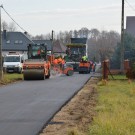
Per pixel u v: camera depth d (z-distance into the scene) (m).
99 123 13.98
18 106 19.66
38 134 12.69
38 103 20.88
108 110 17.97
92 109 18.67
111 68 63.78
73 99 23.50
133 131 12.92
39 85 33.97
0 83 35.91
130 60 56.22
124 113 16.39
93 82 38.88
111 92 27.45
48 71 44.97
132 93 26.00
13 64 61.62
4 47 126.31
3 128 13.67
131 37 69.31
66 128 13.72
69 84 35.09
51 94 25.84
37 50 46.38
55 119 15.74
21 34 128.88
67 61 63.53
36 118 15.84
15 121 15.14
